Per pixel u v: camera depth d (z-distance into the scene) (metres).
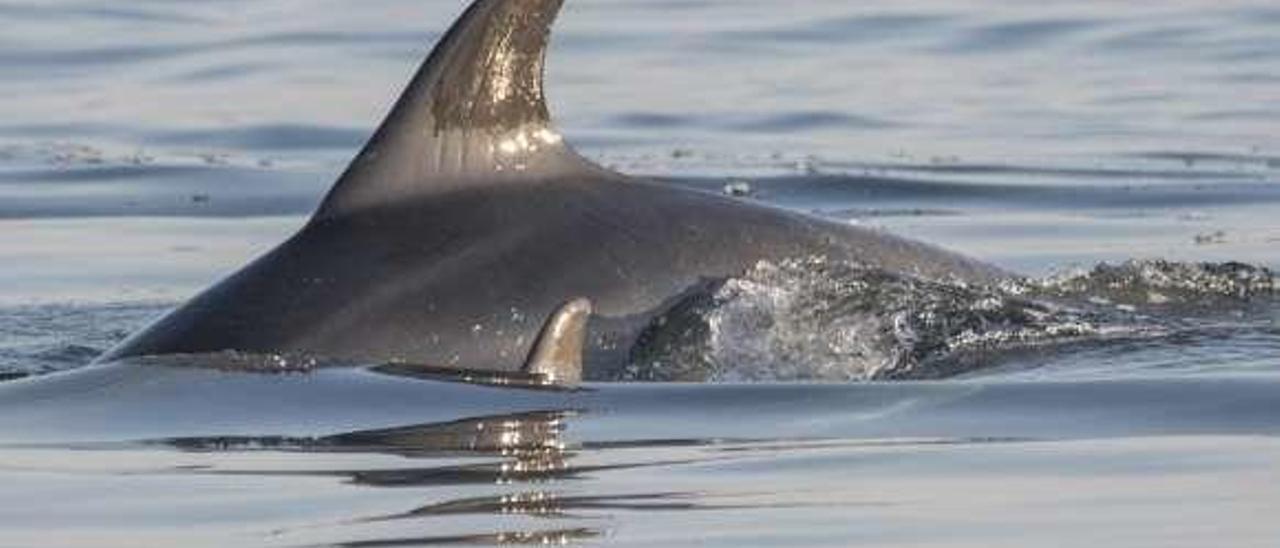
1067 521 28.16
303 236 38.75
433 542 27.36
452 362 36.91
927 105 75.88
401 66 80.38
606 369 37.22
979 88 78.62
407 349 37.00
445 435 32.81
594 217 39.09
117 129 71.88
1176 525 27.80
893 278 40.03
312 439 32.84
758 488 29.84
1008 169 66.50
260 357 36.72
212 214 61.06
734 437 32.75
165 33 86.19
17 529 28.47
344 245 38.38
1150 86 78.69
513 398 35.00
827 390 35.31
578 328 36.41
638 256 38.66
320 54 82.56
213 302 38.03
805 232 40.53
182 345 37.31
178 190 63.94
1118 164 67.19
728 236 39.66
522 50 39.22
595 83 78.81
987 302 39.72
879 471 30.73
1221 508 28.47
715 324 38.03
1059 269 51.59
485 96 39.06
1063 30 87.69
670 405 34.59
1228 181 64.81
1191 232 57.38
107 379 36.16
